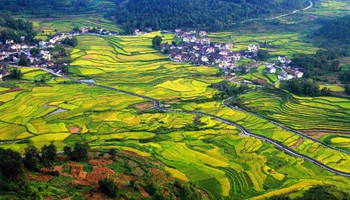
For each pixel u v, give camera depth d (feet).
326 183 457.68
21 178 387.96
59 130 578.66
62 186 394.32
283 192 435.12
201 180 460.55
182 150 530.68
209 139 568.00
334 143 565.94
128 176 435.53
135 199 387.34
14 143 524.11
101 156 480.64
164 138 565.94
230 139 570.46
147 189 414.21
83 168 438.81
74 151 461.37
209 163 499.92
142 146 534.37
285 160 513.45
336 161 517.14
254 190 444.55
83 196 379.76
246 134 594.65
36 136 553.23
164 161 498.69
